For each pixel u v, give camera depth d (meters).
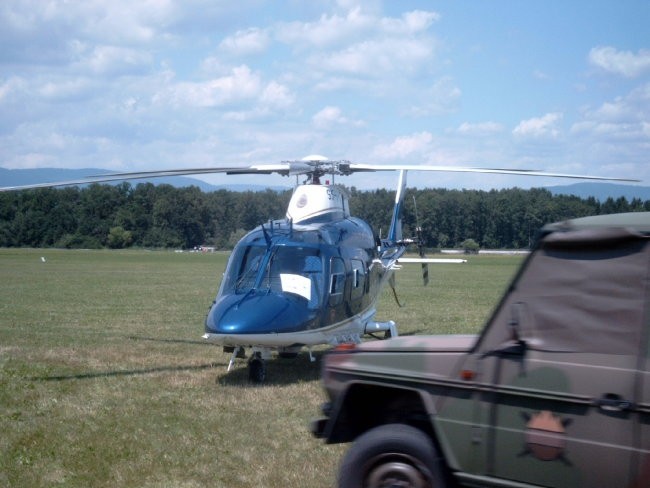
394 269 13.10
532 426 4.00
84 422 7.54
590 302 3.99
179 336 14.41
